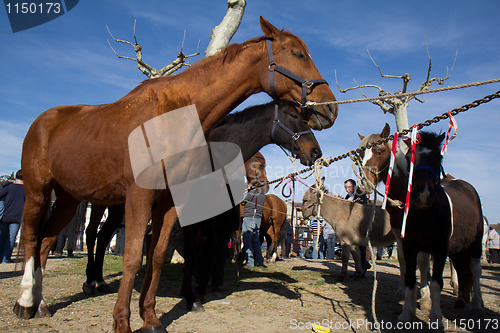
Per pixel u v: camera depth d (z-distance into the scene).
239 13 6.45
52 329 3.04
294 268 8.46
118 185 2.95
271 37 3.04
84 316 3.49
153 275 2.99
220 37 6.31
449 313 4.35
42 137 3.43
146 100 2.92
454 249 4.31
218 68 3.05
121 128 2.88
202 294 4.34
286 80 2.92
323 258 11.95
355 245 6.70
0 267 6.73
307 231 12.48
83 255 10.62
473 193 4.89
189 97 2.96
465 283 4.44
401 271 4.91
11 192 7.42
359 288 5.82
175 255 7.75
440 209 3.49
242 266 8.33
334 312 4.11
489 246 13.23
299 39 3.05
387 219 6.41
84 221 9.82
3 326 3.08
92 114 3.23
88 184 3.08
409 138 3.80
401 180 4.03
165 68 8.27
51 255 9.65
